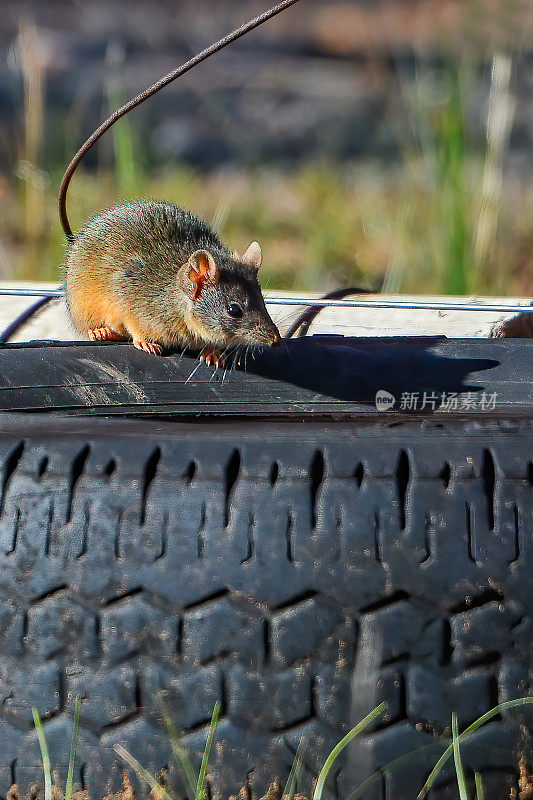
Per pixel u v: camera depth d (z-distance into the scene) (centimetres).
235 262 741
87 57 2481
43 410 570
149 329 752
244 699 459
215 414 575
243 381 596
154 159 1931
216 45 633
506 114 1222
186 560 464
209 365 605
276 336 649
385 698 457
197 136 2070
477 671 457
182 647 461
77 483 482
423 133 1389
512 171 1770
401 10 2688
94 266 759
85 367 594
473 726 455
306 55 2588
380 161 1892
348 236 1412
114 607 466
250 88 2361
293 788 457
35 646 470
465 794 438
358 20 2712
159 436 495
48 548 473
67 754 468
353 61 2517
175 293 730
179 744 462
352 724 458
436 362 607
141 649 463
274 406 579
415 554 460
